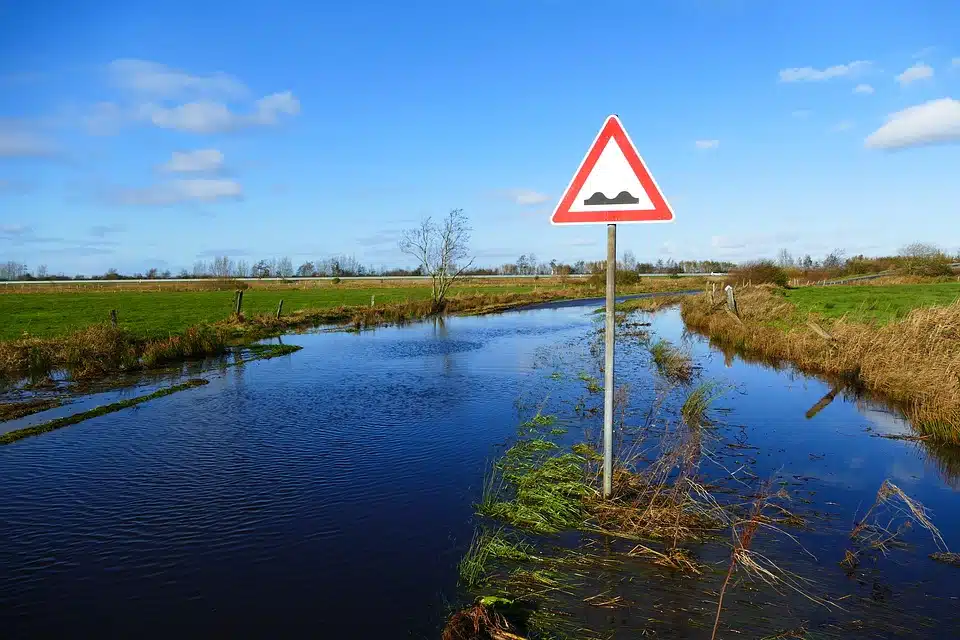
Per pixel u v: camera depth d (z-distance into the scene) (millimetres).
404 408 10500
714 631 3684
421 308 34125
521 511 5637
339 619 4082
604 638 3713
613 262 5449
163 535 5508
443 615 4090
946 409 8594
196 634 3977
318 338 22453
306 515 5883
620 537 5168
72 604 4391
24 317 29859
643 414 9773
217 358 17266
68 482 6953
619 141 5082
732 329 19875
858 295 34531
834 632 3760
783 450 7805
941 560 4738
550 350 18266
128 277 109125
